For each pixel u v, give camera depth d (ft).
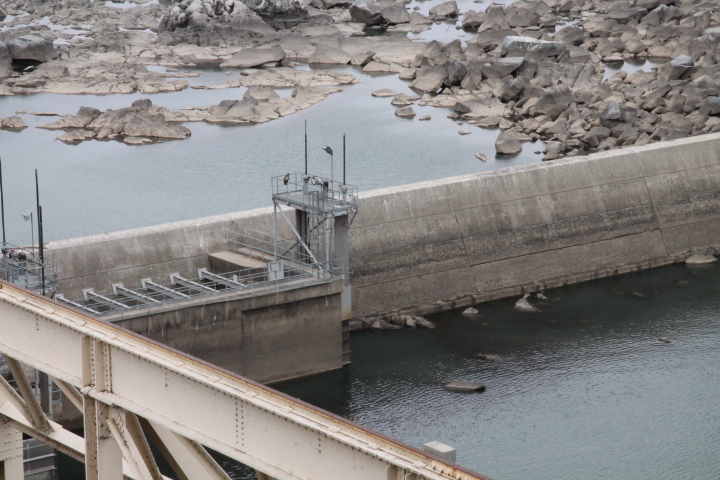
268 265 252.21
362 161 460.14
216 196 413.18
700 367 261.85
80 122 515.50
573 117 495.00
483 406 240.73
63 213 392.88
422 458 78.54
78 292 257.14
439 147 482.28
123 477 110.42
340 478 84.74
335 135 504.02
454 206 320.09
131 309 233.96
